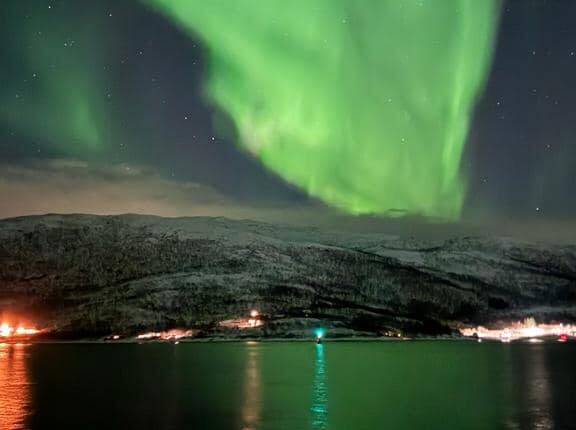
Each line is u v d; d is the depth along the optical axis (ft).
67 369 263.08
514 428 120.78
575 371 250.16
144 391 181.37
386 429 120.26
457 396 171.63
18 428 118.62
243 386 196.34
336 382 210.38
